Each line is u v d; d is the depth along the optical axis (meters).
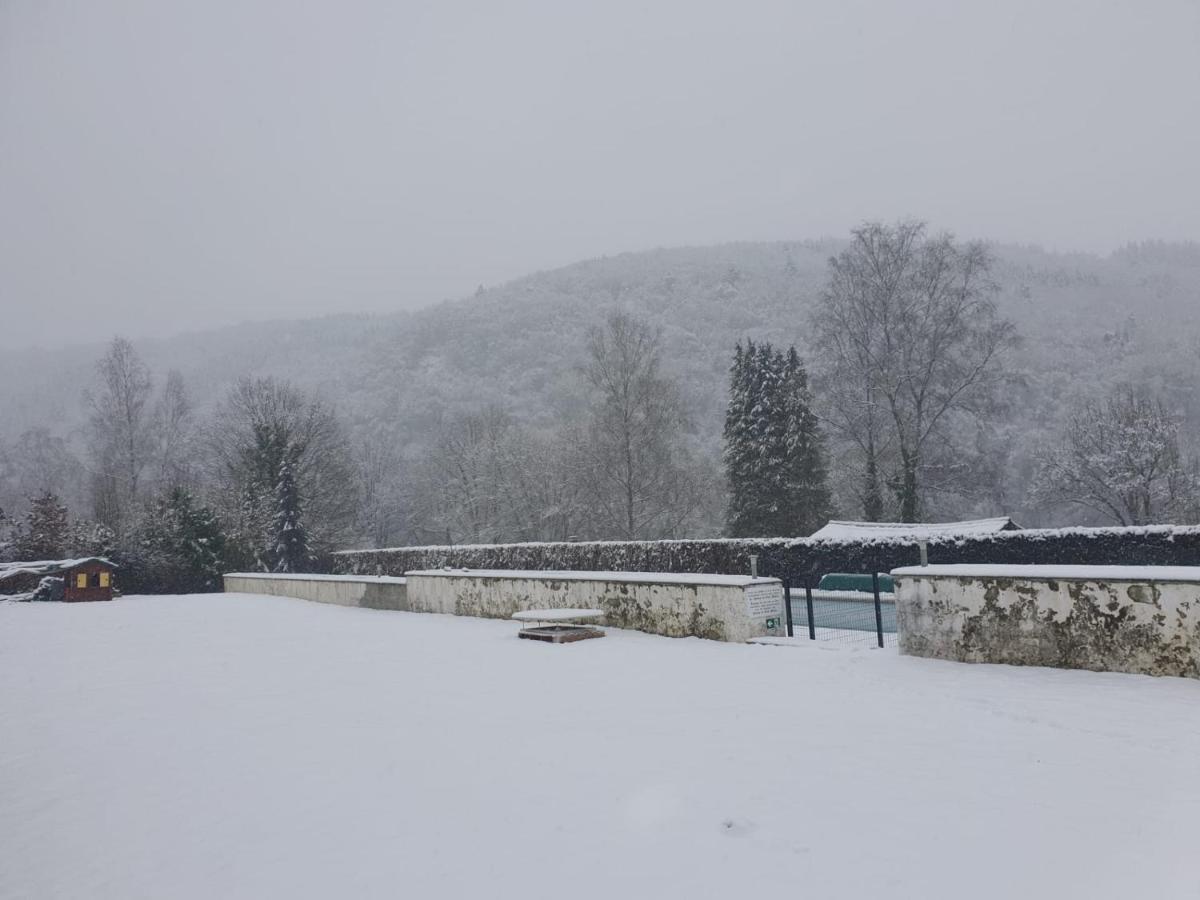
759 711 7.88
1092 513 52.97
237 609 22.56
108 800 5.81
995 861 4.28
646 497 44.81
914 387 38.22
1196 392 75.44
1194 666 8.48
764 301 137.75
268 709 8.62
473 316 137.25
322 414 56.28
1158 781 5.48
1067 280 153.62
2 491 84.94
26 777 6.43
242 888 4.24
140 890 4.30
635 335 46.31
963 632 10.24
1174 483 42.72
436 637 15.00
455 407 101.38
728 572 26.66
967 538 21.53
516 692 9.23
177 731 7.74
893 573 11.02
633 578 14.92
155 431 65.19
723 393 94.94
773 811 5.07
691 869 4.26
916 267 38.41
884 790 5.43
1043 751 6.26
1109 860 4.25
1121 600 9.02
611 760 6.28
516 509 53.03
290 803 5.55
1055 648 9.50
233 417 56.56
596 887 4.08
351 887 4.18
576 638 13.82
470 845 4.68
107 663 12.20
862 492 41.50
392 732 7.41
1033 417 78.94
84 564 28.52
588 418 53.72
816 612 15.46
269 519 43.25
